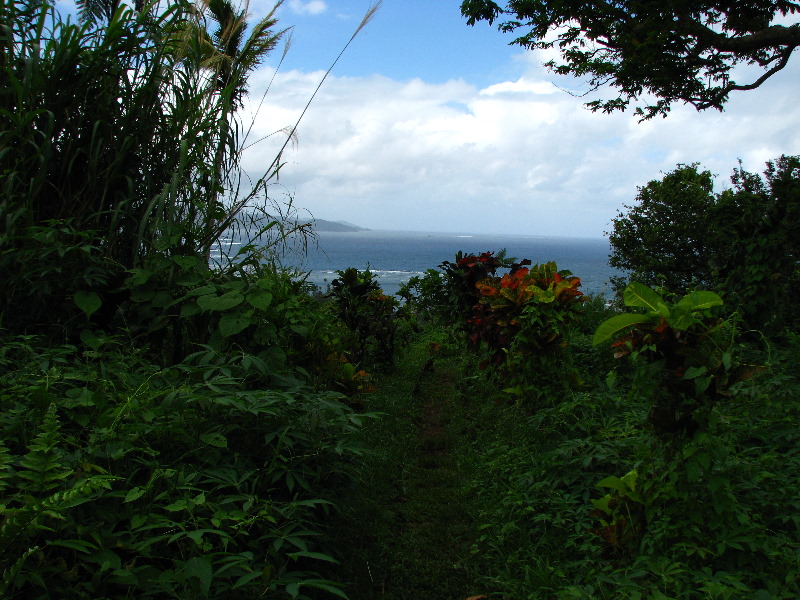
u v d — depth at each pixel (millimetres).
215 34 4656
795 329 6504
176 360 3553
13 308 3254
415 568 2986
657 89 8906
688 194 11422
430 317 11602
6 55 3344
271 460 2674
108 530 1959
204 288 3340
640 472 2781
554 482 3447
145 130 3791
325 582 1988
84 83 3684
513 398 5422
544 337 5078
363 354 7246
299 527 2471
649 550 2461
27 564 1769
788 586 2154
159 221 3488
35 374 2477
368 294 7828
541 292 5020
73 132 3668
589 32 8742
